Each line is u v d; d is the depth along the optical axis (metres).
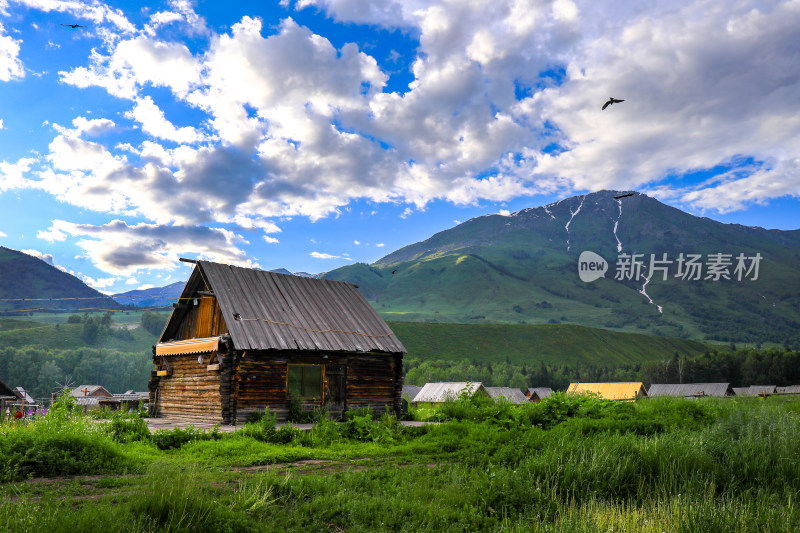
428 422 22.55
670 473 8.79
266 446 13.80
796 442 10.17
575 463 9.23
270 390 21.91
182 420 23.47
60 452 10.26
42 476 9.73
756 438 10.68
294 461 12.30
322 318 25.31
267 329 22.52
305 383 23.14
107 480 9.16
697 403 19.56
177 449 13.44
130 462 10.95
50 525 5.59
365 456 13.16
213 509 6.47
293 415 22.00
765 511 7.11
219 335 22.33
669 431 14.30
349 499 7.77
